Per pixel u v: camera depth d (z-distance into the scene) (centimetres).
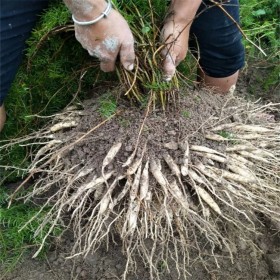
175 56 168
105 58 156
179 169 171
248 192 172
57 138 182
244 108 194
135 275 190
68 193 182
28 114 200
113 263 193
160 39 169
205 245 195
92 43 152
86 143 175
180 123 174
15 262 190
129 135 172
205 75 212
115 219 167
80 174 171
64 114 189
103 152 172
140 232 170
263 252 196
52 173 183
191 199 177
